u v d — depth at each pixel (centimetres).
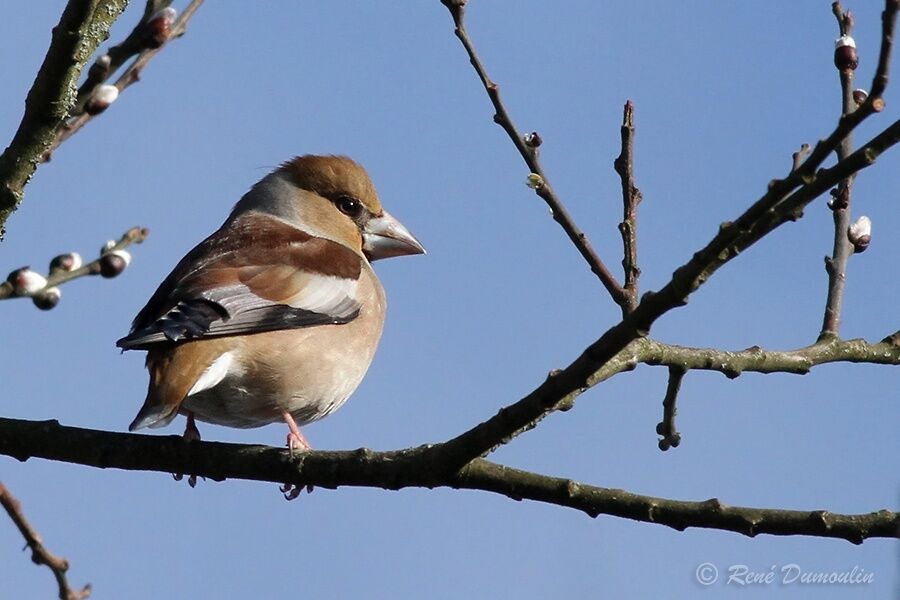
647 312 714
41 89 825
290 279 1130
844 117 650
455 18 1027
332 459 886
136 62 870
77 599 923
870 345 1073
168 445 927
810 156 662
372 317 1187
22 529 902
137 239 806
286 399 1098
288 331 1091
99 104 852
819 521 796
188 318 1019
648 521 823
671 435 1065
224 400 1084
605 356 745
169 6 847
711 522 813
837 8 996
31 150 841
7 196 845
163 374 986
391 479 862
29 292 775
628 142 1034
